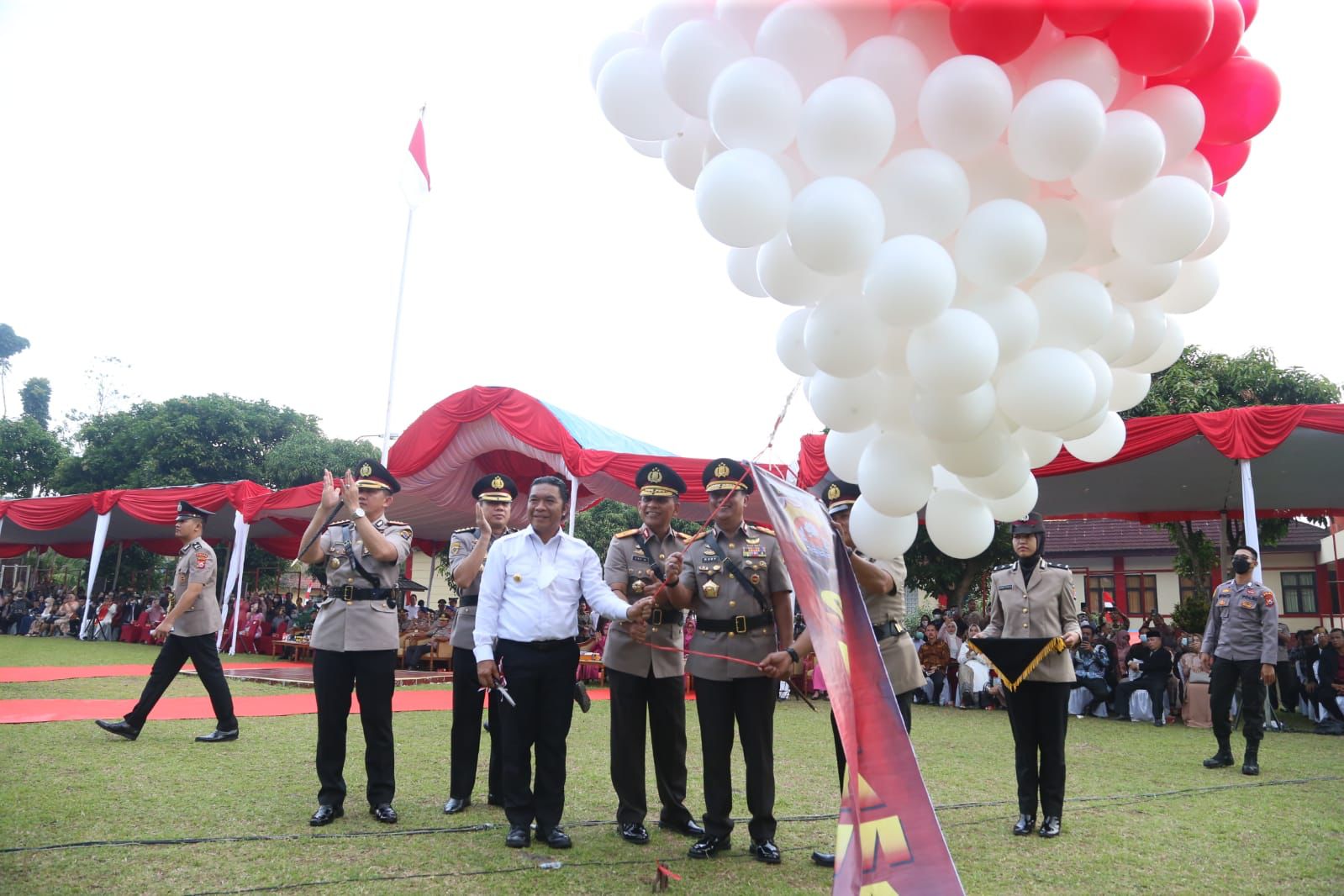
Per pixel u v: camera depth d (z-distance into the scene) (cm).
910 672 393
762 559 390
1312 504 1318
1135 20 223
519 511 1672
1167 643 1118
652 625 418
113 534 2444
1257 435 848
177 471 2678
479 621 388
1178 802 502
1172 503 1354
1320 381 1312
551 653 385
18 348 3750
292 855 347
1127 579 2578
